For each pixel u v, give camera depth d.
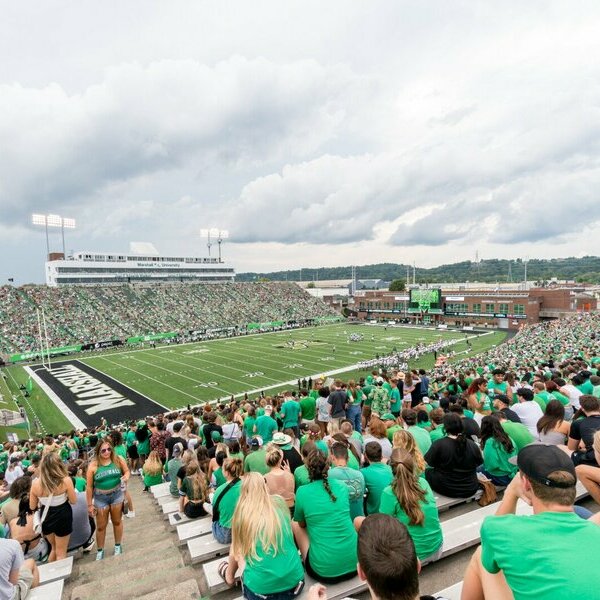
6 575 3.64
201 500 7.02
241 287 103.88
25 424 30.27
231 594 4.55
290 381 40.56
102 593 4.83
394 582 1.95
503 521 2.22
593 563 1.83
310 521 4.01
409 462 4.25
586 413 5.67
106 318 72.94
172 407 33.72
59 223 92.12
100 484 6.25
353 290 130.25
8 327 61.44
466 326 85.88
